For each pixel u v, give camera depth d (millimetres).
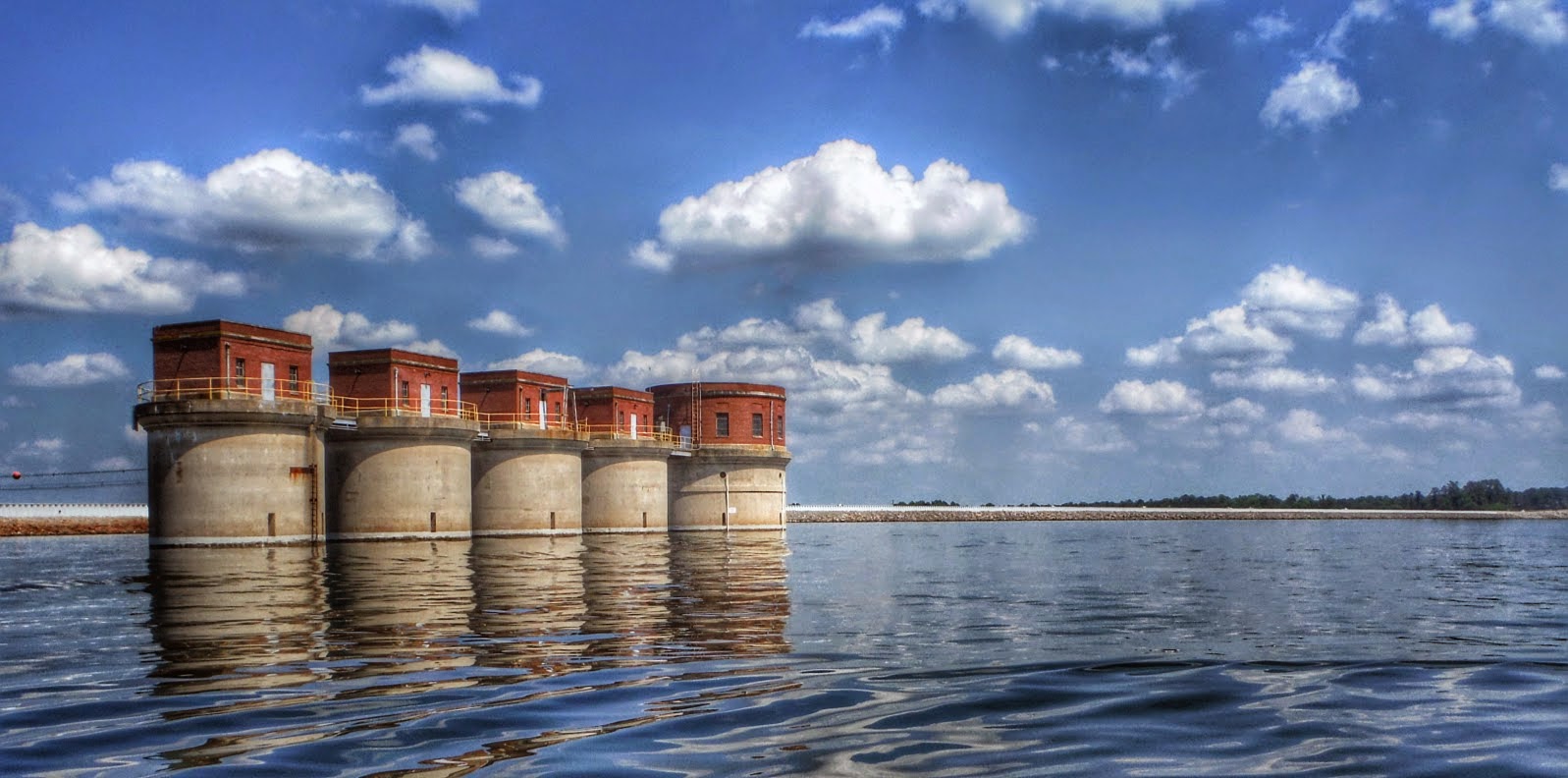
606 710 12141
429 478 58781
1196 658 16188
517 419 71125
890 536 85812
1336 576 36750
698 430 83375
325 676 14297
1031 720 11781
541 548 52188
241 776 9555
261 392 52844
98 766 9914
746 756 10203
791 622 20672
